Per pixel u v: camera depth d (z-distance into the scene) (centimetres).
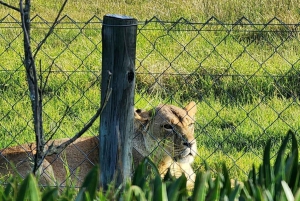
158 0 2897
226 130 1673
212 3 2755
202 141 1623
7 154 1449
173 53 2217
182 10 2747
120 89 1044
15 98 1852
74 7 2914
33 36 2373
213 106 1839
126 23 1027
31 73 1049
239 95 1927
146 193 899
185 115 1465
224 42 2344
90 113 1762
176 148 1425
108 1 2948
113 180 1034
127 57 1036
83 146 1482
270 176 957
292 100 1870
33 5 2928
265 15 2595
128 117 1058
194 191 872
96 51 2222
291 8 2647
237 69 2058
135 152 1450
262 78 1978
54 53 2184
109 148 1063
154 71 2014
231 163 1495
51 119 1636
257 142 1608
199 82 1986
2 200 859
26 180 836
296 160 958
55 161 1448
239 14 2648
